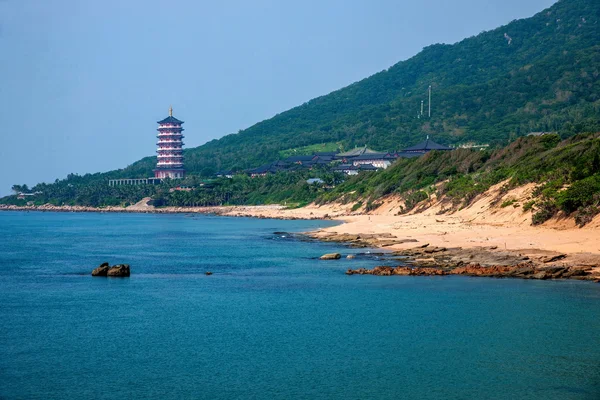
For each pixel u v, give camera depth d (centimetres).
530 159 17262
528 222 13025
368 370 5572
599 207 11625
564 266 9188
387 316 7238
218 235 18350
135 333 6812
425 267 10012
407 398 4981
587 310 7188
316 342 6359
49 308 8012
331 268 10544
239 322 7175
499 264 9650
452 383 5247
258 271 10612
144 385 5334
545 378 5303
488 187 16612
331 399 4997
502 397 4959
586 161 13612
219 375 5528
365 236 14575
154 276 10394
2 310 7906
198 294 8750
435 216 16962
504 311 7238
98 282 9881
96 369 5719
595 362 5634
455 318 7044
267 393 5134
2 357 6050
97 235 19525
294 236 16588
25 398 5106
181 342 6462
